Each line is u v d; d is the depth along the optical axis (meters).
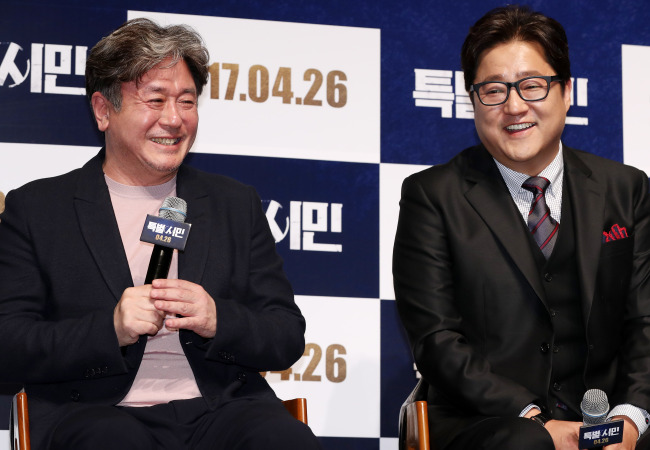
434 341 4.47
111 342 3.89
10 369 4.00
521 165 4.81
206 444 3.94
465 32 6.17
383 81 6.02
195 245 4.36
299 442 3.68
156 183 4.52
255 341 4.11
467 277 4.64
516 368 4.54
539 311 4.57
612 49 6.25
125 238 4.38
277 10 5.96
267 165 5.82
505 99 4.71
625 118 6.21
